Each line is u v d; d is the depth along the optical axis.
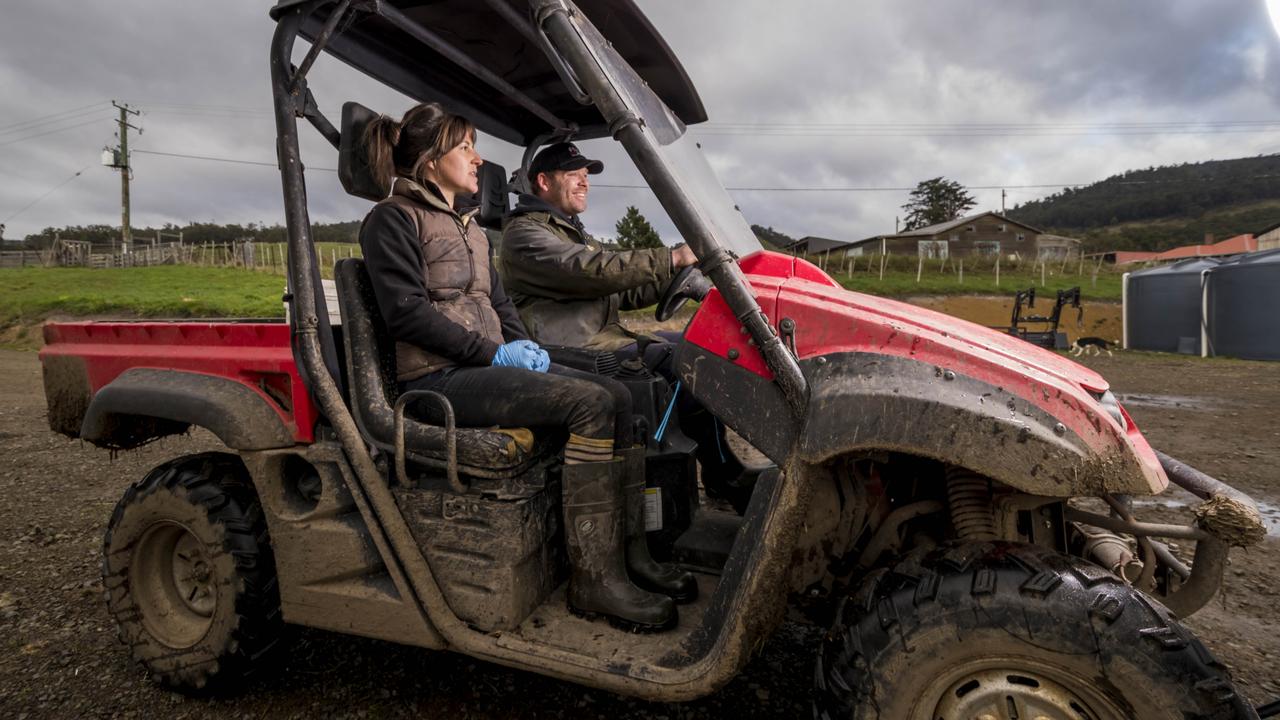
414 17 2.18
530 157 3.37
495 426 1.94
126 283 27.62
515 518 1.81
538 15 1.63
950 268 34.41
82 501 4.55
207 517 2.21
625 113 1.62
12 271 33.84
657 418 2.25
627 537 1.99
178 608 2.41
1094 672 1.31
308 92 2.02
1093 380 1.76
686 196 1.62
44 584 3.25
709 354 1.71
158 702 2.30
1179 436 6.36
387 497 1.92
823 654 1.60
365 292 2.07
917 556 1.57
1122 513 1.86
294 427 2.06
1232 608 2.88
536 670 1.76
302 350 1.96
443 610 1.88
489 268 2.36
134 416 2.44
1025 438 1.39
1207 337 15.80
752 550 1.62
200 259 37.47
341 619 2.04
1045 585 1.37
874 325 1.60
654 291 2.99
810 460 1.54
